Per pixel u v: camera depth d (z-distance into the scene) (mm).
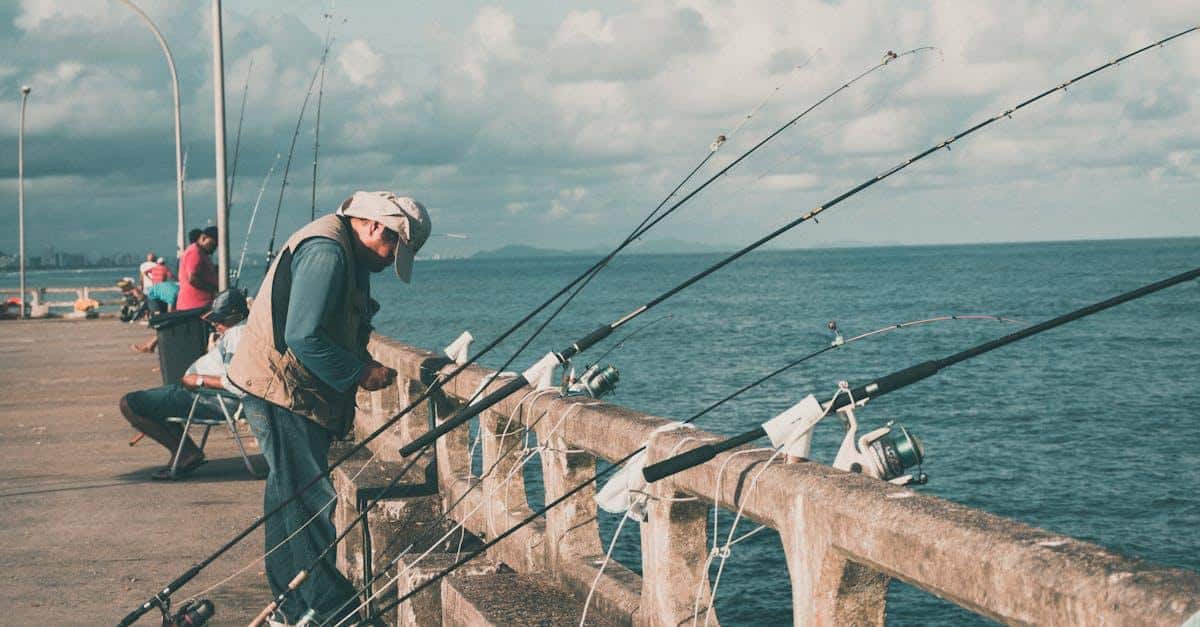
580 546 4098
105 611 5047
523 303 81875
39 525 6664
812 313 59562
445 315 68500
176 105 26500
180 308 12703
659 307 70250
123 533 6457
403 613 4551
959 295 71625
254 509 7016
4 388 13969
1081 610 1652
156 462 8672
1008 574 1803
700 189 3711
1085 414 22281
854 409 2703
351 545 5695
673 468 2730
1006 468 17219
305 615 4059
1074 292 70125
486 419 4922
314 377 4461
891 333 44625
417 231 4484
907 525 2080
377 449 6848
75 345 21094
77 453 9148
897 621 10141
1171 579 1591
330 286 4285
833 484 2389
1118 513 14602
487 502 4961
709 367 32781
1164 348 35656
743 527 12516
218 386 7723
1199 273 2408
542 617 3697
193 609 4238
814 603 2420
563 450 4066
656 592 3211
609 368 4395
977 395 25234
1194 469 16844
